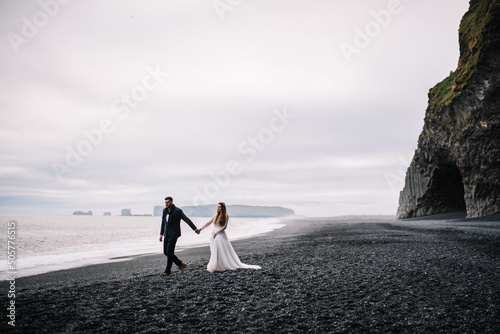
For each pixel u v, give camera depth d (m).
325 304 6.58
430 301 6.52
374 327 5.36
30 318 6.20
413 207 44.81
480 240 14.46
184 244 24.53
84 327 5.68
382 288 7.56
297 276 9.17
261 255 14.02
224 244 10.67
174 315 6.19
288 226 50.41
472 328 5.19
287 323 5.63
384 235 20.73
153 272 11.15
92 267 13.66
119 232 51.88
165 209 10.66
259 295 7.35
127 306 6.85
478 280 7.84
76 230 56.50
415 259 10.86
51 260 16.58
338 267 10.25
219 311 6.34
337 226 38.56
